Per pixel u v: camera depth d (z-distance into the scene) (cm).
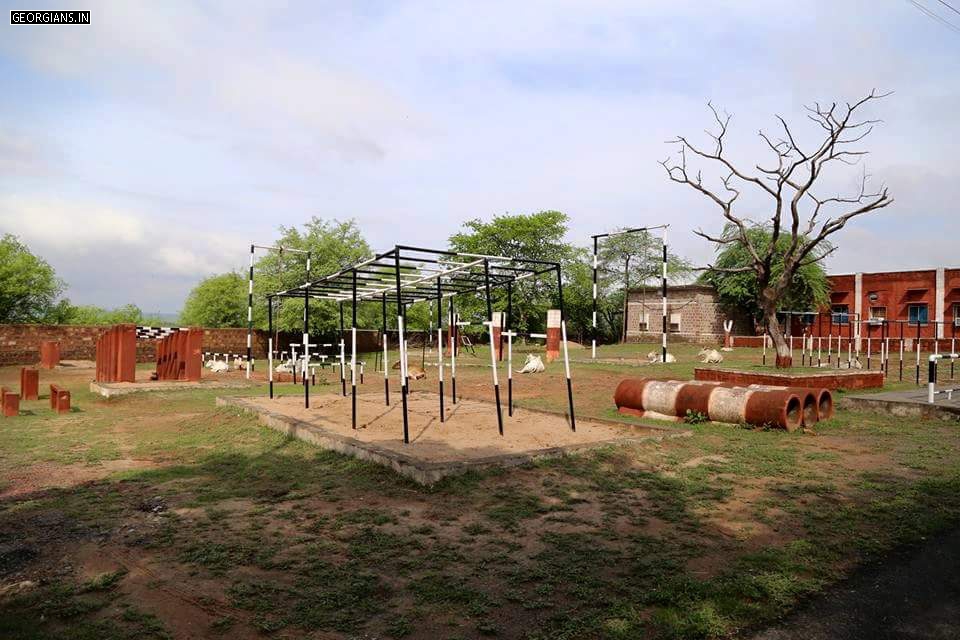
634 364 2150
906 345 3083
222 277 4491
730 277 3697
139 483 649
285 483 643
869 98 1748
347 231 3516
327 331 3309
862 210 1736
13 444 880
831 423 948
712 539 463
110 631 326
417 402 1210
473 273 927
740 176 1886
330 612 350
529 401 1290
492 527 493
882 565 413
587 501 561
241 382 1798
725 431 887
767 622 337
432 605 358
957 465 684
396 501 567
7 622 336
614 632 323
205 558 430
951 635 323
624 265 4738
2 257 3262
